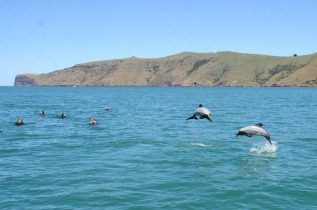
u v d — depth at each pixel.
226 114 43.25
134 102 76.12
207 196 11.80
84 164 16.11
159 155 18.11
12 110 50.12
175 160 16.95
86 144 21.41
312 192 12.24
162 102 76.00
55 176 14.09
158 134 25.80
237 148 20.17
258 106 60.28
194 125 31.75
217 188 12.65
